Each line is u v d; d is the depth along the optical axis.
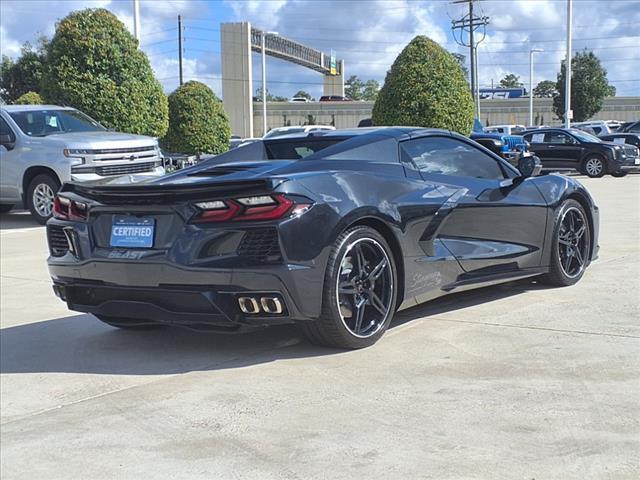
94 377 4.07
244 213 3.75
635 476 2.60
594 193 14.89
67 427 3.37
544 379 3.62
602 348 4.08
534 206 5.39
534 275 5.50
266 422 3.27
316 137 4.90
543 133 21.78
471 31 50.44
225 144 24.12
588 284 5.82
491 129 32.06
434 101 18.56
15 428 3.39
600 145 20.66
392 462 2.80
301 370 3.94
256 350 4.38
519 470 2.68
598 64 60.12
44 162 11.54
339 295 4.02
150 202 3.95
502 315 4.91
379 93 19.66
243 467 2.86
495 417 3.17
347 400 3.46
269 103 66.38
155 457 3.00
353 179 4.19
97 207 4.16
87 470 2.93
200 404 3.54
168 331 5.00
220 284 3.76
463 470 2.70
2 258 8.52
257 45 63.66
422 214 4.50
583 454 2.79
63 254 4.42
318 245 3.85
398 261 4.39
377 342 4.36
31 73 44.00
